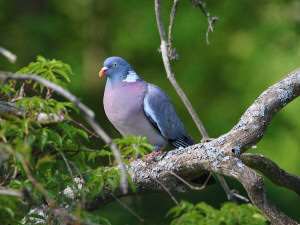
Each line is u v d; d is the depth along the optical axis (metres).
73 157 6.18
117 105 9.03
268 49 18.19
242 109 17.94
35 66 6.15
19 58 17.50
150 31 18.55
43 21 18.22
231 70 18.42
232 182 17.36
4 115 5.55
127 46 18.80
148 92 9.22
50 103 5.92
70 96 4.41
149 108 9.06
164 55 8.42
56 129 6.16
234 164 6.75
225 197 16.53
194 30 18.20
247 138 7.01
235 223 5.17
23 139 5.49
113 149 4.48
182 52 18.61
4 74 4.80
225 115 18.06
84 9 19.78
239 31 18.42
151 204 15.01
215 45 18.47
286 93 7.46
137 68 19.19
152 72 19.08
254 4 18.67
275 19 18.48
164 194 15.41
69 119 5.99
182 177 7.35
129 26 19.17
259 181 6.53
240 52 18.39
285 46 18.19
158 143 9.56
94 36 19.72
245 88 18.12
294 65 17.98
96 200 7.35
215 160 6.84
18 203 5.75
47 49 18.08
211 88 18.59
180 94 8.25
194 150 7.11
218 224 5.12
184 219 5.10
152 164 7.32
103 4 19.69
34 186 5.27
